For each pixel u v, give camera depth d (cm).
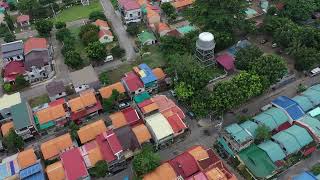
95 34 10988
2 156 7956
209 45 9300
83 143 7744
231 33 10444
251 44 10150
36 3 12900
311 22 11181
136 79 8950
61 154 7331
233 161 7300
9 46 10762
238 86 8150
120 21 12262
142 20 12050
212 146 7738
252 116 8231
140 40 10969
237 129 7431
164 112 8106
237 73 9569
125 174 7300
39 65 9794
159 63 10131
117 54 10438
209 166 6919
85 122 8531
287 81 9144
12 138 7719
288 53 9650
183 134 7975
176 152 7688
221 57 9838
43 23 11481
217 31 10269
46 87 9244
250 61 9025
